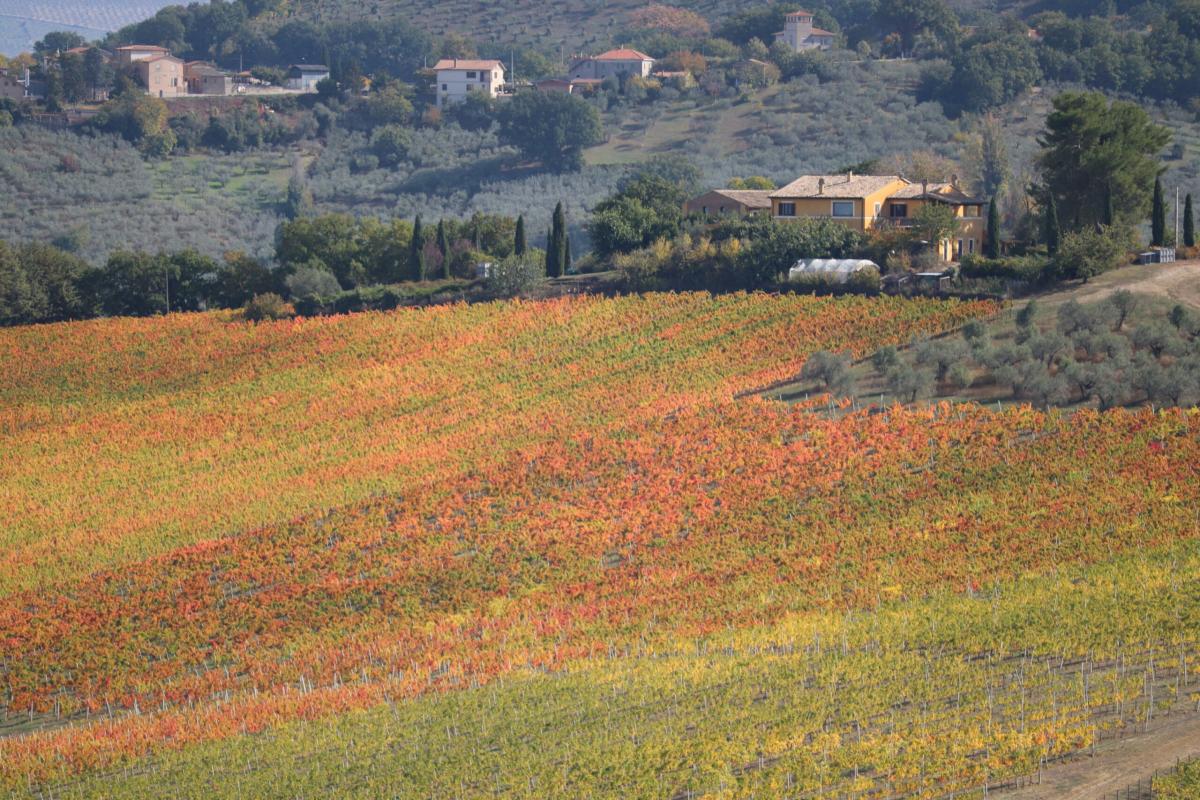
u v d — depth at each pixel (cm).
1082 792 19575
